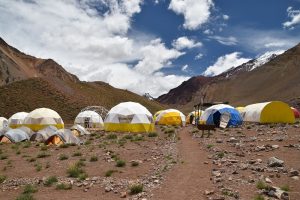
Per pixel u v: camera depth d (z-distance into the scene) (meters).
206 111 49.84
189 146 26.91
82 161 21.08
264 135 30.64
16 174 18.38
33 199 13.32
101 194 13.91
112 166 19.14
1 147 31.73
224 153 21.33
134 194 13.61
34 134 37.06
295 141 24.86
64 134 32.09
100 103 160.50
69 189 14.86
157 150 24.55
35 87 139.62
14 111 119.56
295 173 15.07
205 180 15.01
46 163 21.17
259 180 14.34
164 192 13.52
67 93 147.75
